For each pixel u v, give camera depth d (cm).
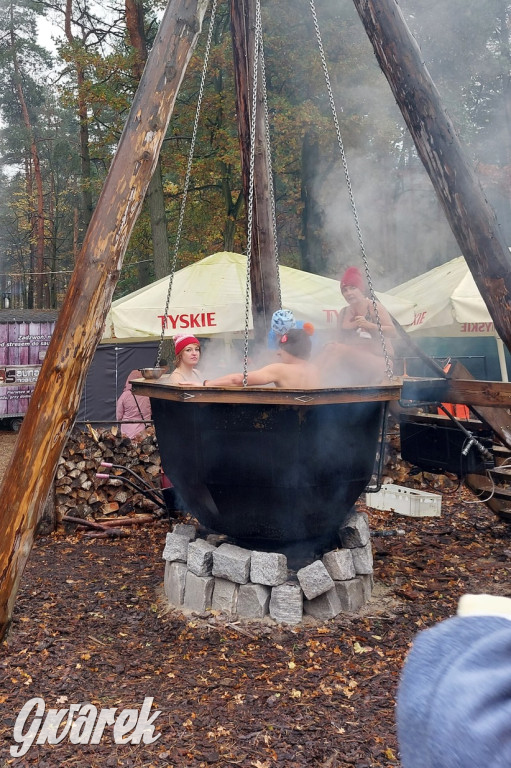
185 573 486
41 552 632
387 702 345
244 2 645
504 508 679
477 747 69
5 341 1808
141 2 1820
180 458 443
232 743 311
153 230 1730
